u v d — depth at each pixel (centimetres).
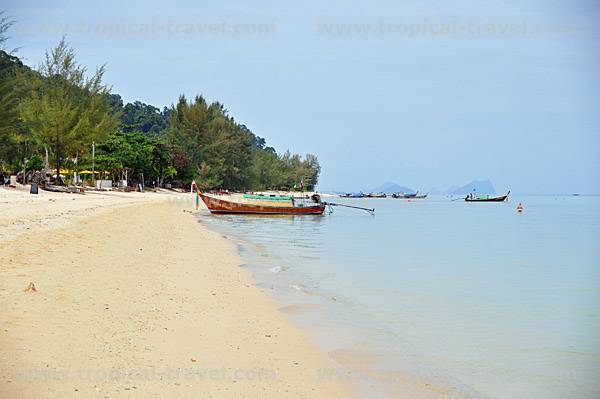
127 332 866
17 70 5353
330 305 1283
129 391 642
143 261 1623
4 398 586
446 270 1966
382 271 1880
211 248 2298
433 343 994
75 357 727
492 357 915
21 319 852
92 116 5725
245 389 696
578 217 6688
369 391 741
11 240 1583
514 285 1669
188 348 835
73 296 1042
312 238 3200
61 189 5188
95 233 2103
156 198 6706
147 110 18325
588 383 800
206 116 11631
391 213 7519
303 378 768
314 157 17650
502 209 9519
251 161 13188
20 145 5588
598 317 1227
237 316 1088
